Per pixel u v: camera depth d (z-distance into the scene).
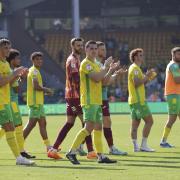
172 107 31.11
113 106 71.44
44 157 27.00
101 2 101.94
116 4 101.94
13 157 26.84
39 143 34.56
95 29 101.38
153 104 70.75
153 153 28.59
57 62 95.75
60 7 101.75
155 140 35.72
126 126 48.31
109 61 23.64
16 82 26.33
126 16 102.12
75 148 23.94
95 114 23.67
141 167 22.88
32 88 29.00
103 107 28.25
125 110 71.25
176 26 100.75
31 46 94.56
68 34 100.62
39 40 98.62
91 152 26.14
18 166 23.34
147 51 98.38
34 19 100.06
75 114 26.41
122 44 98.88
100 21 102.31
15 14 93.12
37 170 22.03
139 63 30.28
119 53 97.31
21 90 77.81
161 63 95.25
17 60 26.98
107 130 28.28
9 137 23.61
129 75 30.19
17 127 26.42
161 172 21.42
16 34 93.81
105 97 28.33
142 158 26.39
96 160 25.56
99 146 24.52
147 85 86.06
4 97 23.27
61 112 72.56
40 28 100.56
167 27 100.94
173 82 31.02
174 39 99.81
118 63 24.25
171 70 30.92
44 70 94.56
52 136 40.22
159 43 99.38
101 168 22.59
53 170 22.02
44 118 29.38
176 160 25.45
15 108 26.38
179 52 30.84
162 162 24.67
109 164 23.98
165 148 31.00
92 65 23.42
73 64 26.31
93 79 23.33
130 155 27.78
